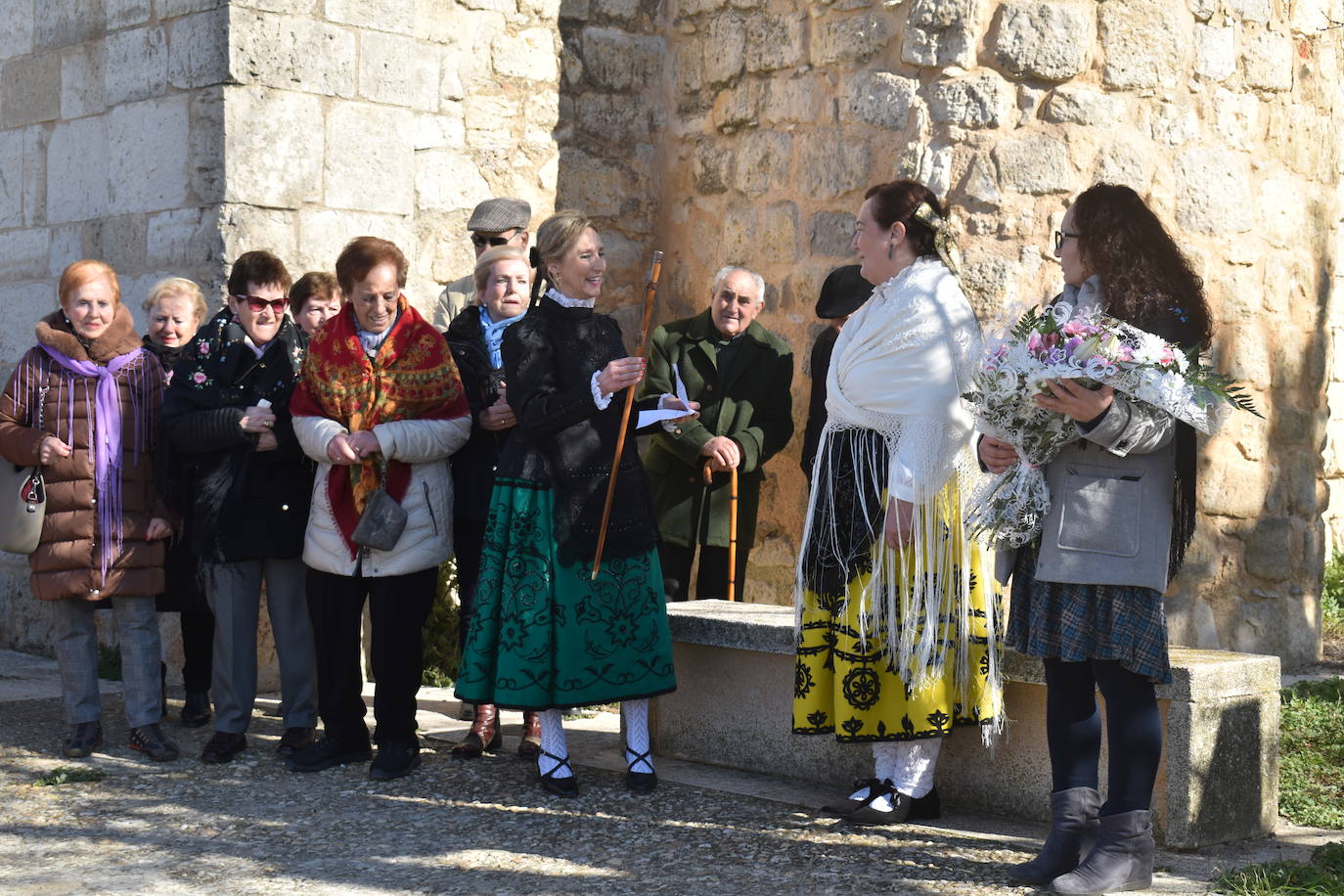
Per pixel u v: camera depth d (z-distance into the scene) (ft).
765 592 22.03
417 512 15.29
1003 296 19.92
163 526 15.99
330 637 15.57
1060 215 20.02
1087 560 11.05
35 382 15.75
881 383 12.48
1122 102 20.31
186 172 20.43
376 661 15.25
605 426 14.40
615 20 24.41
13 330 23.86
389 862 12.24
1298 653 22.93
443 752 16.29
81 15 22.22
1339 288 31.19
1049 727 11.73
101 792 14.56
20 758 15.92
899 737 12.78
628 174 24.58
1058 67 20.03
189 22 20.33
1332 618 27.04
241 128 19.99
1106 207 11.34
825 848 12.55
